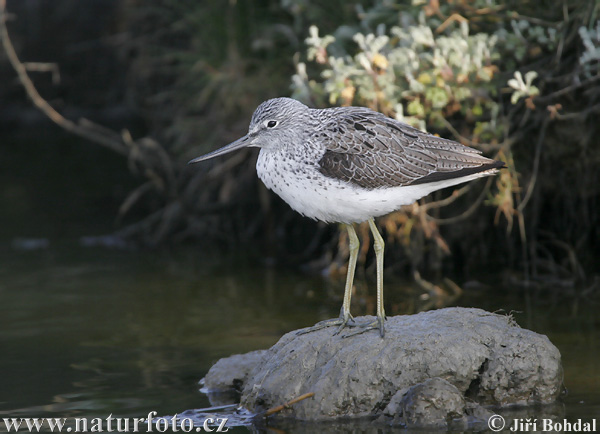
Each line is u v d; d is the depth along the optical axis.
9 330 12.46
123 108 28.81
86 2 30.45
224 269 16.19
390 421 8.57
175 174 19.27
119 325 12.62
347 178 9.23
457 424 8.41
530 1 13.23
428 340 8.97
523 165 14.24
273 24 17.44
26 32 30.12
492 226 15.18
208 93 17.52
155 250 17.92
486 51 12.27
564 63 13.02
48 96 29.75
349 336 9.30
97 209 20.91
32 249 17.83
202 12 18.00
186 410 9.28
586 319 11.92
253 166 17.98
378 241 9.45
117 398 9.66
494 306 12.84
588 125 13.50
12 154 26.77
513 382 8.85
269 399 9.12
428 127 13.31
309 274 15.61
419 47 12.90
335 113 9.57
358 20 15.65
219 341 11.73
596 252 14.77
